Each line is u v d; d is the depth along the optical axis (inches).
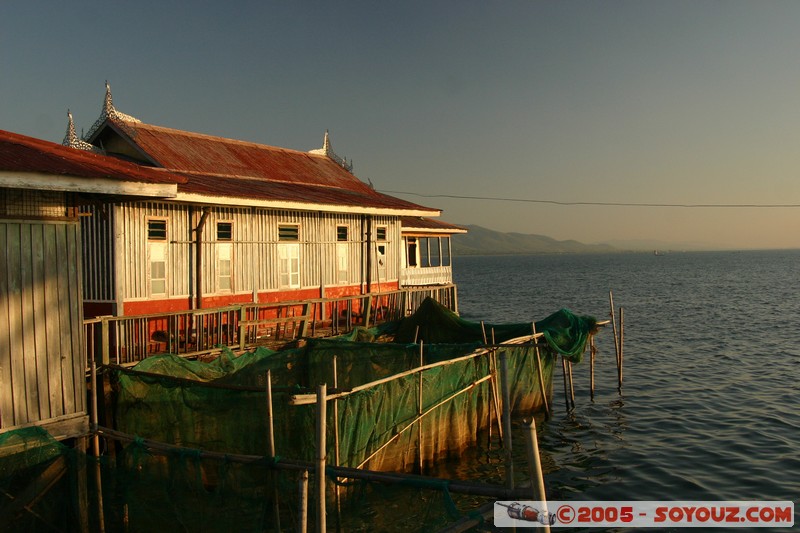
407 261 1235.2
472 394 658.2
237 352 650.8
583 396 936.9
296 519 349.7
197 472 352.8
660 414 830.5
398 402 525.7
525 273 6574.8
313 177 1086.4
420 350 590.9
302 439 442.9
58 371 399.2
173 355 529.0
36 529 373.1
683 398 912.3
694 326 1764.3
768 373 1080.8
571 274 6082.7
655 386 996.6
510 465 330.6
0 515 358.0
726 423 778.8
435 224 1284.4
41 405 390.0
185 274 712.4
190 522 357.7
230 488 350.0
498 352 701.9
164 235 692.1
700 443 705.6
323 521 274.1
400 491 294.2
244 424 439.8
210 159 946.7
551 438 732.7
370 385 458.3
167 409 462.3
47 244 396.5
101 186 386.0
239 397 439.5
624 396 933.2
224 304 754.8
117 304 639.8
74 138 872.9
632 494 574.2
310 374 636.7
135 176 410.9
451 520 265.0
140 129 916.6
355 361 631.8
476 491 263.0
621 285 4003.4
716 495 565.3
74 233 411.8
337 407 452.1
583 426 781.3
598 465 647.8
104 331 519.2
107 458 392.8
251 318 778.2
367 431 488.1
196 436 452.8
